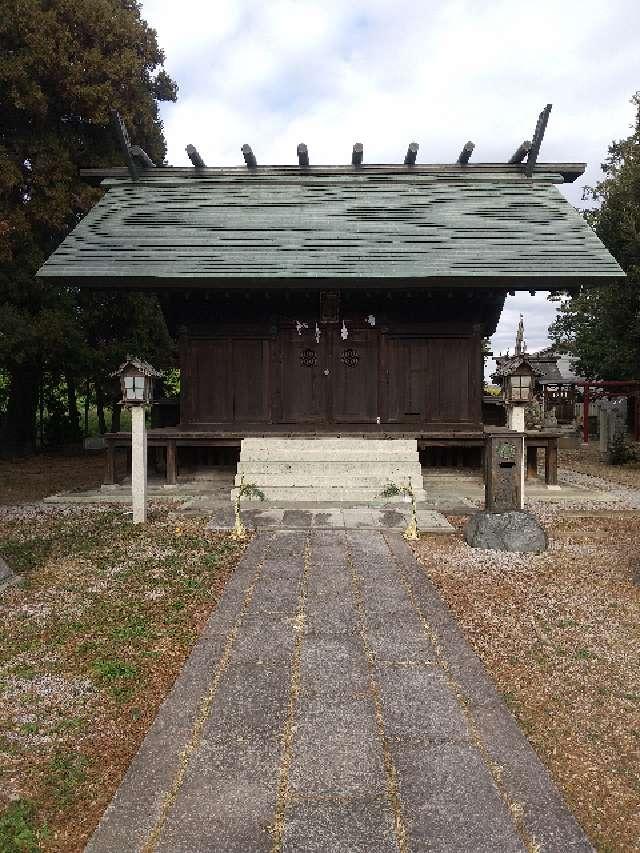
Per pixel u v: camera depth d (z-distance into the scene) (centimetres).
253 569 734
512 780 336
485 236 1321
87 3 1734
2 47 1634
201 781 334
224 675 463
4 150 1655
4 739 391
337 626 559
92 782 350
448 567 748
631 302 1791
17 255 1738
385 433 1312
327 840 289
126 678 470
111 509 1123
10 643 535
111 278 1186
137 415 981
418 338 1366
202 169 1562
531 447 1416
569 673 477
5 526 984
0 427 2217
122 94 1855
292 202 1462
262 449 1266
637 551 823
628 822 315
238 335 1373
